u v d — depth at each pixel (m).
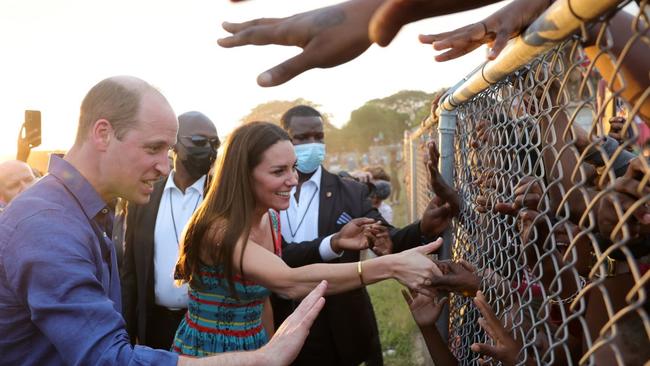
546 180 1.44
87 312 1.56
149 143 1.86
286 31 0.76
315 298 1.78
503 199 1.65
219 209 2.46
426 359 4.40
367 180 5.75
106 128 1.84
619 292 1.12
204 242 2.44
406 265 2.13
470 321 2.28
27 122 3.84
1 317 1.64
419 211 7.82
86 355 1.53
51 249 1.61
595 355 1.04
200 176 3.44
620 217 0.84
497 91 1.84
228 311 2.56
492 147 1.82
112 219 2.02
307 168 3.50
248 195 2.48
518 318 1.54
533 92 1.32
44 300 1.56
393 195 20.61
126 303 3.43
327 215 3.40
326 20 0.75
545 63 1.26
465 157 2.49
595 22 0.89
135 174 1.88
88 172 1.85
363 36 0.75
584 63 1.05
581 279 1.43
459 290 2.06
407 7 0.63
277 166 2.48
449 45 0.99
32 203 1.69
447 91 2.81
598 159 1.23
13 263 1.61
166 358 1.58
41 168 4.89
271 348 1.66
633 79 0.96
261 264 2.37
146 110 1.85
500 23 1.01
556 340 1.24
